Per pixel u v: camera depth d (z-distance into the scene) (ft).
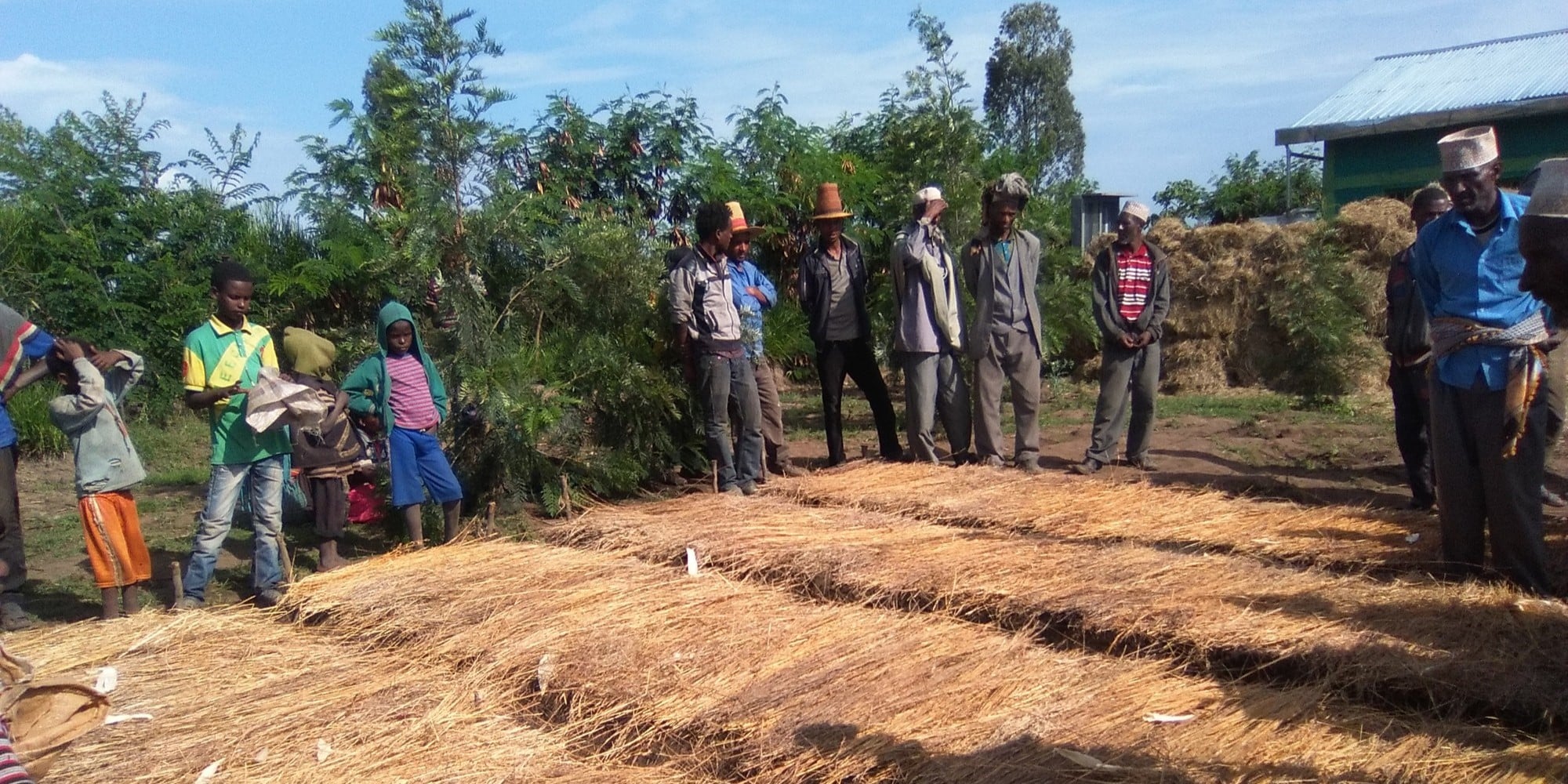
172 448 33.81
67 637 16.87
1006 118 119.34
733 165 31.83
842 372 27.45
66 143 38.96
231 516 18.76
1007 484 22.93
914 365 26.30
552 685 13.96
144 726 13.56
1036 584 15.72
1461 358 15.33
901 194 32.71
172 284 38.19
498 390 22.95
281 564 19.19
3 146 38.47
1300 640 13.16
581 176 29.58
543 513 24.63
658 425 25.96
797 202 31.96
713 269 24.36
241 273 18.54
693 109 31.12
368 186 28.04
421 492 20.80
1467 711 11.89
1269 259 41.96
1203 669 13.51
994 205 25.80
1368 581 15.78
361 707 13.83
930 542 18.48
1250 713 11.91
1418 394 20.20
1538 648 12.51
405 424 20.54
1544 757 10.54
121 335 37.01
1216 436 31.55
